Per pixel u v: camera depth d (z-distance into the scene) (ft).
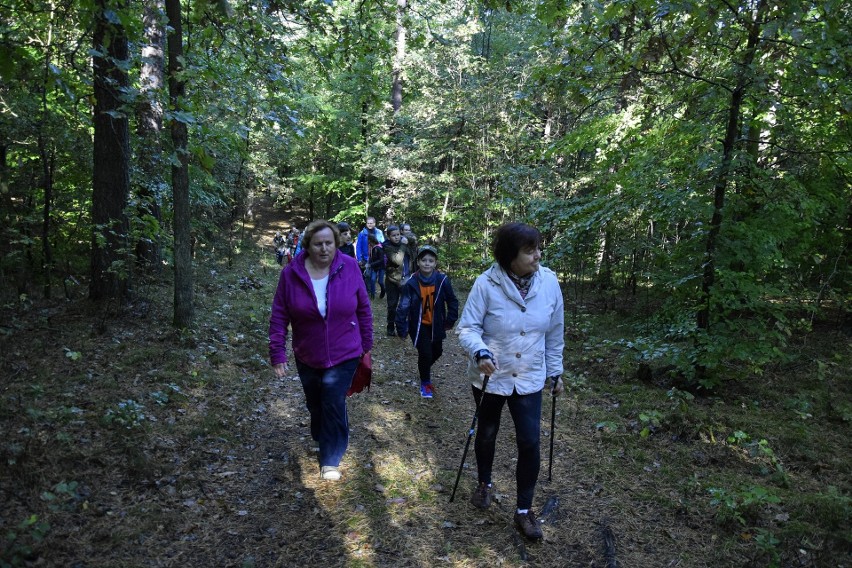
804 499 11.69
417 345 18.84
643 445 15.01
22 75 13.03
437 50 49.52
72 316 20.72
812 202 17.75
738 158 16.96
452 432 15.92
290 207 112.78
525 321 10.27
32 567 8.17
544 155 26.61
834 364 21.06
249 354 20.85
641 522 11.19
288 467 12.76
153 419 13.74
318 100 63.67
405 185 56.08
